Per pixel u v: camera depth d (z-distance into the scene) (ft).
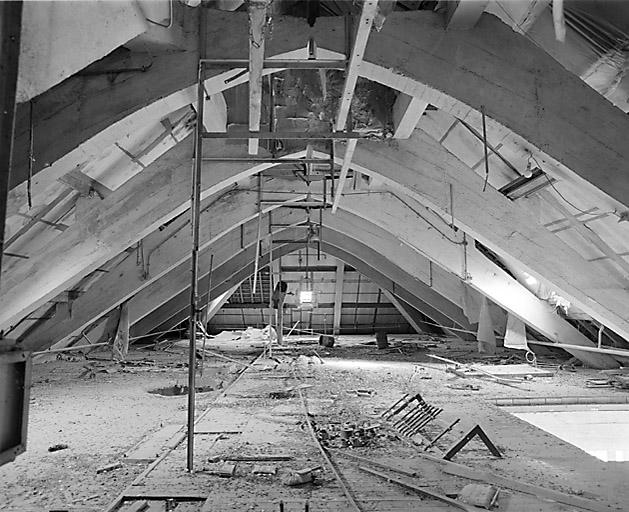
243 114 16.37
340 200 24.68
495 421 15.03
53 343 26.35
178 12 10.78
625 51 10.36
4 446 4.66
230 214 24.56
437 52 10.84
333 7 12.30
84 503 8.49
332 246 40.91
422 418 14.66
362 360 31.58
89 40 8.02
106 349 32.35
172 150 17.97
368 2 6.82
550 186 16.05
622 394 20.21
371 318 53.42
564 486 9.43
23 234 15.01
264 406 16.94
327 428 13.88
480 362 29.91
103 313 26.40
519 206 18.56
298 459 10.96
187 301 38.22
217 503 8.46
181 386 21.68
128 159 15.05
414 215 24.98
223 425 14.19
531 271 18.72
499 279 25.98
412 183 18.25
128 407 16.90
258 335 47.98
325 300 50.70
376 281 42.65
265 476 9.85
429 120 16.99
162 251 26.00
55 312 25.58
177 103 11.41
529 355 30.14
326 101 15.58
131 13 8.96
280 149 18.06
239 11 11.18
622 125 10.92
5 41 3.99
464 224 18.48
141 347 38.40
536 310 26.21
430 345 41.11
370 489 9.20
